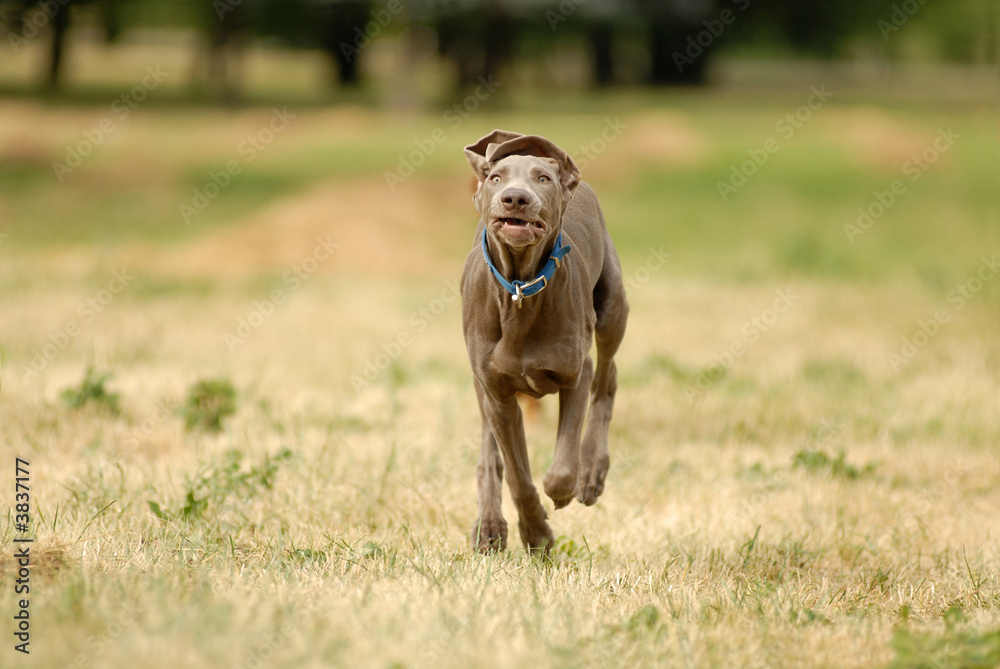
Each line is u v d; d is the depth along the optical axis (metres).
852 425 32.44
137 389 33.44
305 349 40.81
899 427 32.50
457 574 18.97
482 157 19.33
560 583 19.09
